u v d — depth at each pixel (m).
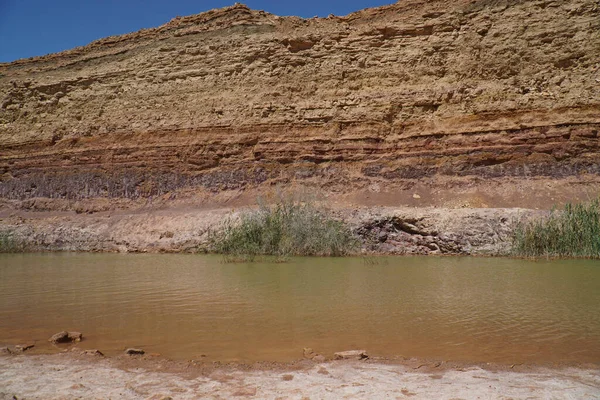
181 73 32.50
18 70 39.22
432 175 24.78
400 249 18.33
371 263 15.48
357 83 28.44
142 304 9.55
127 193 29.31
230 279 12.49
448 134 25.34
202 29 33.72
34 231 24.39
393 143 26.28
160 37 35.00
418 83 27.41
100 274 13.87
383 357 6.29
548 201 21.75
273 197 25.92
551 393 5.02
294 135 27.84
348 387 5.23
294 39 30.31
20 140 34.47
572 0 25.75
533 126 23.88
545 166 23.08
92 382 5.41
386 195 24.70
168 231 22.20
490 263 15.20
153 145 30.17
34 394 5.06
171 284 11.85
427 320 8.05
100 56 36.44
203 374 5.68
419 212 19.02
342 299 9.76
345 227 18.81
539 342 6.86
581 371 5.72
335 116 27.73
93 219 25.22
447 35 27.66
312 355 6.35
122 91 33.75
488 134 24.59
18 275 13.94
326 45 29.86
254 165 27.55
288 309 8.92
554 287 10.88
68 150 32.25
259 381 5.43
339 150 26.81
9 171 33.53
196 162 28.75
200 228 21.55
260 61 30.78
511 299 9.63
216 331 7.53
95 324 8.06
